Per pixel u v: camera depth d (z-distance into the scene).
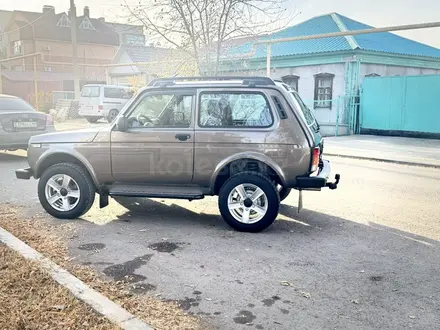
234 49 18.19
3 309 3.60
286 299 3.99
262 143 5.79
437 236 5.86
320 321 3.61
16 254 4.79
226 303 3.90
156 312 3.70
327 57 20.48
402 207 7.34
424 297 4.07
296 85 21.98
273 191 5.77
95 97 24.80
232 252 5.18
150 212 6.93
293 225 6.32
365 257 5.07
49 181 6.39
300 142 5.73
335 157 12.98
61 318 3.48
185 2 11.22
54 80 47.81
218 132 5.88
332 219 6.63
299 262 4.89
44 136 6.52
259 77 6.08
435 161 11.80
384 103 19.08
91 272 4.53
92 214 6.75
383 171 10.73
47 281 4.12
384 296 4.08
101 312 3.56
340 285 4.30
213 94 5.98
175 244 5.45
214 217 6.70
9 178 9.41
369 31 14.03
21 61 52.94
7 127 10.92
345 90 20.03
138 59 33.28
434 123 17.61
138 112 6.20
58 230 5.91
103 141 6.16
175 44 11.95
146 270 4.61
